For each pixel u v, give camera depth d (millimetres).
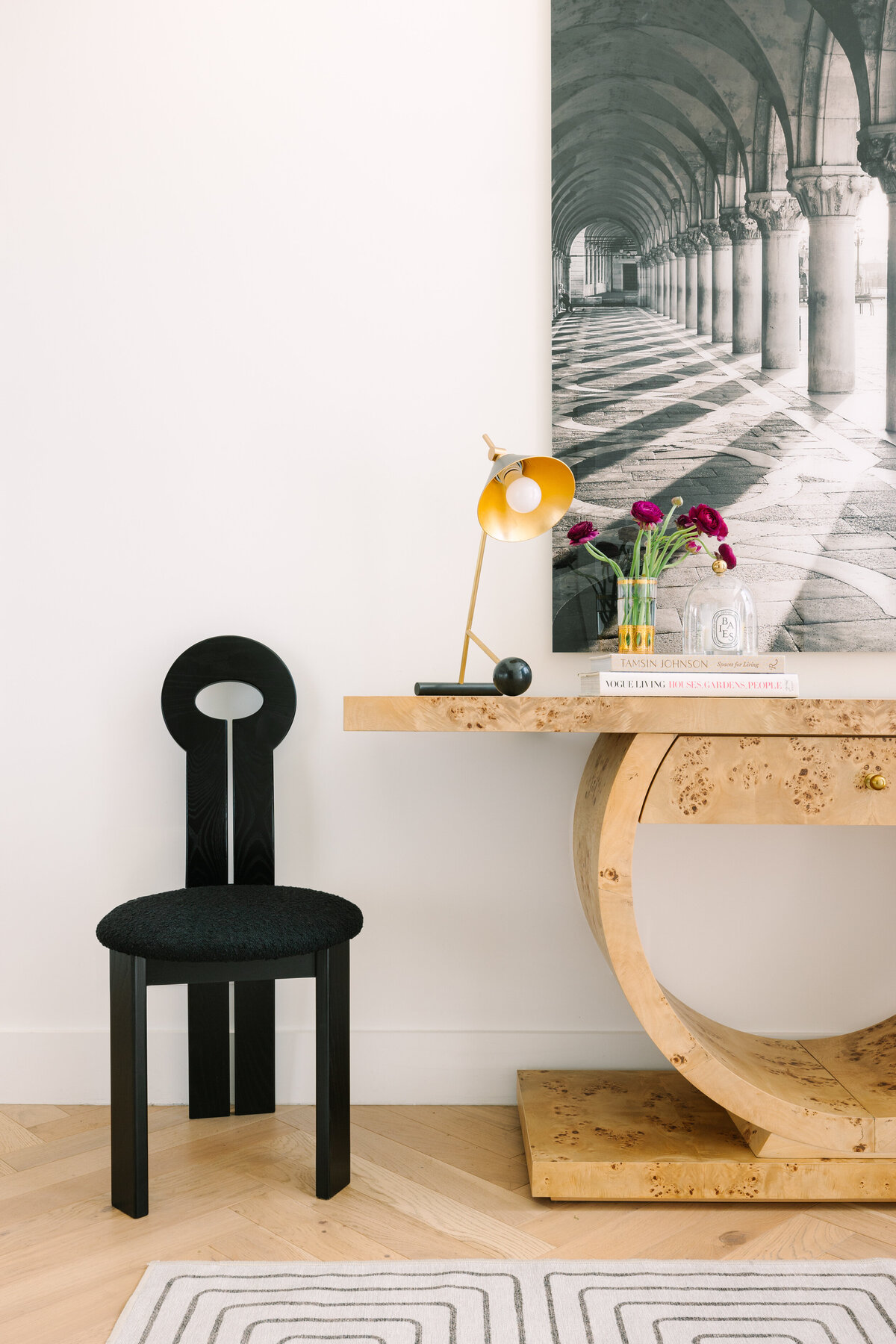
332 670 1903
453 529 1903
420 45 1902
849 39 1866
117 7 1919
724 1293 1224
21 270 1920
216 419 1916
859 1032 1843
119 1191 1429
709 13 1881
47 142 1924
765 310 1890
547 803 1889
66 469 1916
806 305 1886
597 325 1897
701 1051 1445
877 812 1457
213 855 1763
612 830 1462
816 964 1880
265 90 1916
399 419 1909
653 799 1458
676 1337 1141
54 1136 1716
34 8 1917
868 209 1877
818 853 1881
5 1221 1408
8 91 1918
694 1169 1444
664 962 1883
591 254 1899
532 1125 1577
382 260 1911
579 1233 1373
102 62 1923
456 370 1906
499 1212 1430
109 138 1927
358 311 1913
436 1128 1741
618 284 1901
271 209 1918
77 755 1902
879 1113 1461
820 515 1880
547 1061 1864
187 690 1769
